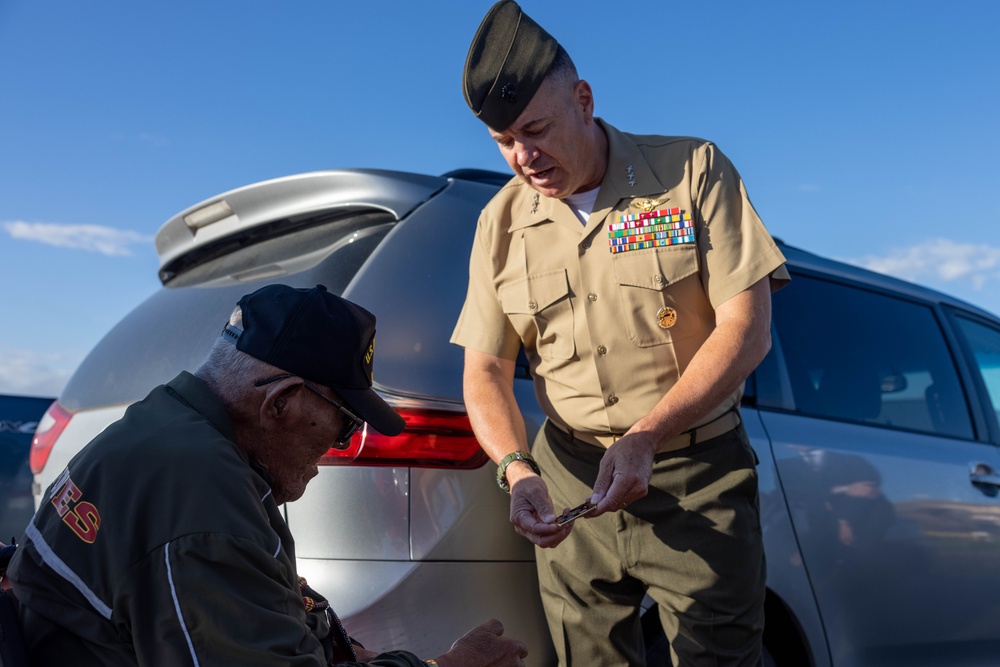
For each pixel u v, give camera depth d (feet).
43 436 9.58
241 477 4.59
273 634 4.40
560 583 7.34
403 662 5.29
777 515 9.05
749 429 9.23
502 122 6.73
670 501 7.07
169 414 4.84
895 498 10.28
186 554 4.31
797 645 9.20
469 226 8.48
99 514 4.49
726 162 7.30
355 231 8.40
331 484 6.93
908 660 10.21
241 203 9.09
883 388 11.16
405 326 7.57
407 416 7.08
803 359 10.36
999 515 11.50
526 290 7.34
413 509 6.98
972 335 13.43
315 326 5.04
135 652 4.38
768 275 7.08
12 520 12.26
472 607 7.10
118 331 9.79
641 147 7.42
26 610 4.62
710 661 6.93
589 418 7.23
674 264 7.07
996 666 11.28
